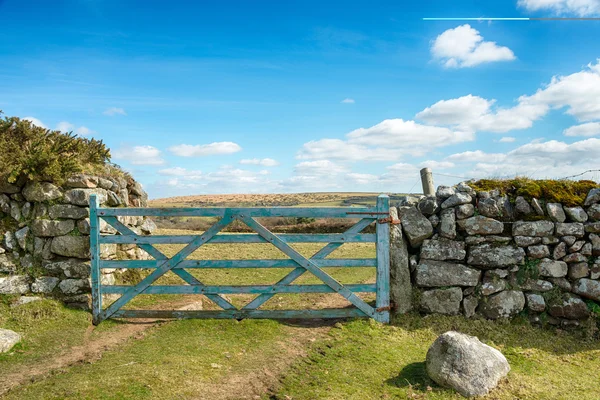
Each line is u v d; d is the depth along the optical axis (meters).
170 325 7.77
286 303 9.18
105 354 6.52
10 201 8.61
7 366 6.12
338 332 7.56
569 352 7.27
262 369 6.17
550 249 8.16
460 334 6.12
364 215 8.13
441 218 8.34
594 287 7.92
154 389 5.41
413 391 5.64
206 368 6.09
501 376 5.87
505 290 8.12
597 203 8.17
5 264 8.30
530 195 8.35
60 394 5.24
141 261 8.13
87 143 10.30
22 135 9.58
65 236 8.41
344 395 5.51
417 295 8.31
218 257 13.05
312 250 14.36
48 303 8.08
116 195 9.84
